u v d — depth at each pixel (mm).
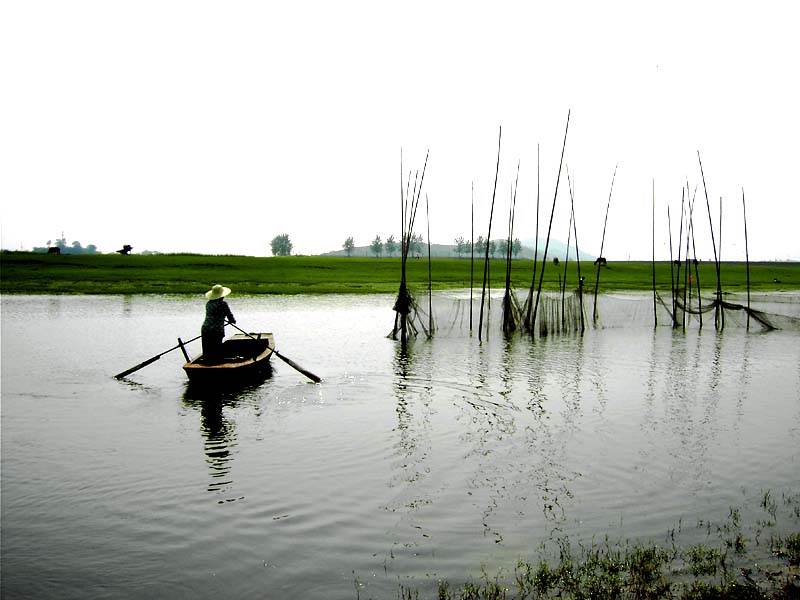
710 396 15812
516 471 10047
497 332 30516
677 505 8672
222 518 8266
